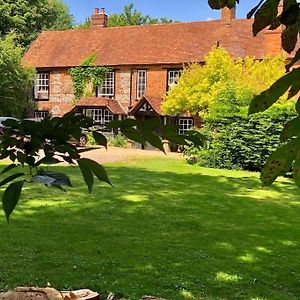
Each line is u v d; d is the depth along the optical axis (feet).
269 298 15.30
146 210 29.63
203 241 22.44
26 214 26.81
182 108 76.54
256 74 66.08
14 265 17.49
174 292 15.38
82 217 26.78
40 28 129.59
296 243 22.76
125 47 97.04
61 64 98.22
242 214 29.89
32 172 3.51
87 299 12.96
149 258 19.10
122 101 94.22
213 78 74.38
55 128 3.56
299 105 2.95
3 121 3.74
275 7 3.36
